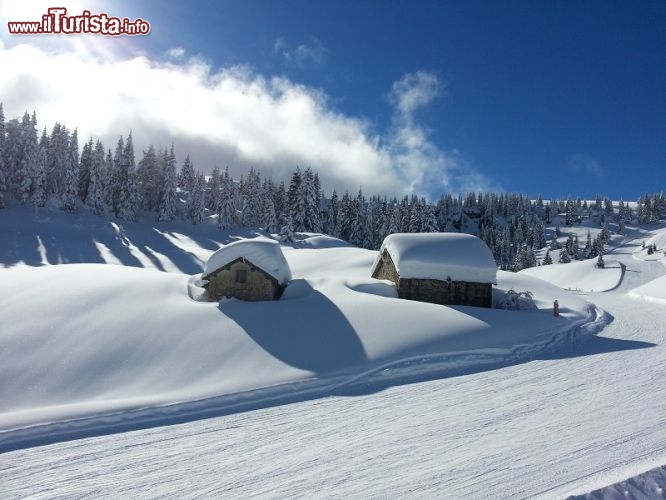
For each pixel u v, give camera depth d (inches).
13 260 1871.3
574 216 7283.5
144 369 644.7
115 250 2212.1
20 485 361.1
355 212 3245.6
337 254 1847.9
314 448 406.3
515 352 737.6
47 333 702.5
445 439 409.1
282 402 552.7
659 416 437.4
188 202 3189.0
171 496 335.0
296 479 349.4
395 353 701.9
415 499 308.3
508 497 302.2
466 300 1083.9
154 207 3147.1
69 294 835.4
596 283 3100.4
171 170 3031.5
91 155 2866.6
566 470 333.1
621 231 6446.9
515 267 4286.4
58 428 478.9
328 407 525.0
